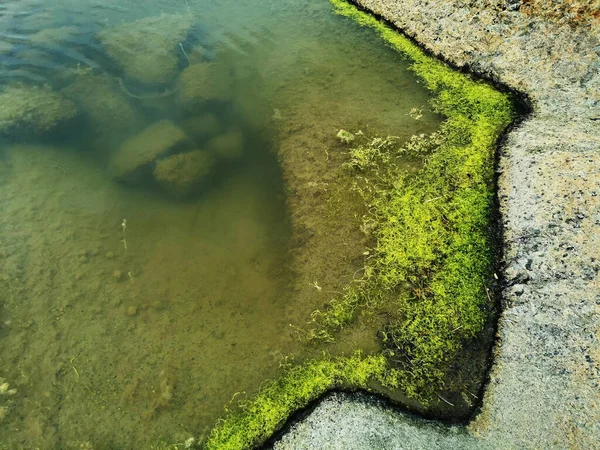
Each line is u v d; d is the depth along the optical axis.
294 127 1.18
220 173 1.12
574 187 0.84
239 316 0.86
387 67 1.28
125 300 0.90
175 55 1.42
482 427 0.67
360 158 1.06
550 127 0.97
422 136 1.08
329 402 0.73
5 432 0.75
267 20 1.52
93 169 1.15
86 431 0.75
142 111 1.28
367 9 1.45
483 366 0.74
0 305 0.90
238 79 1.34
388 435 0.67
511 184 0.91
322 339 0.81
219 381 0.78
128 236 1.01
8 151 1.20
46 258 0.97
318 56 1.36
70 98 1.32
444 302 0.82
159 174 1.09
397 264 0.88
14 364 0.82
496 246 0.86
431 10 1.29
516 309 0.77
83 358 0.83
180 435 0.73
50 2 1.69
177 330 0.85
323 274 0.90
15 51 1.47
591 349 0.68
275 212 1.03
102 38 1.50
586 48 1.03
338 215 0.98
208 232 1.01
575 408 0.65
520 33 1.13
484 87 1.14
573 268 0.76
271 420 0.72
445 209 0.93
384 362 0.77
